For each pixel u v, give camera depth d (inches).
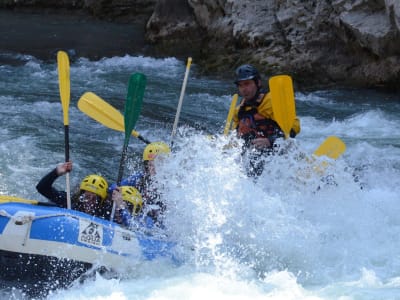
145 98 969.5
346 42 1016.2
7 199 432.5
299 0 1099.3
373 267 422.6
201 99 978.7
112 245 405.1
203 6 1294.3
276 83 518.3
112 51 1348.4
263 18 1162.6
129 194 444.5
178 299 370.0
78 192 449.7
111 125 520.1
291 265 426.9
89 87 1050.1
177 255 426.0
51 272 388.2
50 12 1825.8
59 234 391.9
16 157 673.0
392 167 663.8
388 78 979.3
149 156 476.7
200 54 1259.2
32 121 815.1
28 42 1417.3
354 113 896.9
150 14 1712.6
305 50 1065.5
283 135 532.4
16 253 387.9
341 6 1015.6
